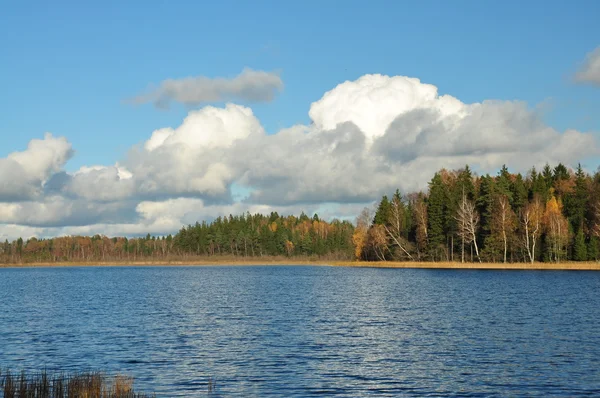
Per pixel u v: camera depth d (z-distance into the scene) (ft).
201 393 79.51
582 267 363.35
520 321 145.28
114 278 418.72
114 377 87.81
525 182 464.65
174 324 146.30
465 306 182.39
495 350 107.96
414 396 78.38
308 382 85.25
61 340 121.39
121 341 119.75
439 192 436.76
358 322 148.25
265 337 124.67
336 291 252.83
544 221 395.55
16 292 275.39
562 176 470.80
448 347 111.55
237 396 78.13
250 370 92.63
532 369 92.48
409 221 485.56
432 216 435.53
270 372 91.30
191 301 212.64
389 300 207.21
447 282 295.69
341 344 115.55
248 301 210.38
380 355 104.22
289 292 252.62
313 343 116.88
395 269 467.11
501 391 80.43
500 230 394.32
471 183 449.48
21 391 66.23
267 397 77.77
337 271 464.65
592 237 386.93
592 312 160.86
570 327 134.31
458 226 409.69
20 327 142.10
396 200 479.82
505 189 430.20
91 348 111.65
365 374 89.97
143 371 92.12
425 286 272.72
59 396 66.69
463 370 92.32
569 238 390.42
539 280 291.99
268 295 237.25
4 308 192.54
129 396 66.44
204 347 112.37
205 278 394.11
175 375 89.40
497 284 272.10
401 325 142.00
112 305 199.62
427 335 126.11
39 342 118.93
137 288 294.25
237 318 158.51
